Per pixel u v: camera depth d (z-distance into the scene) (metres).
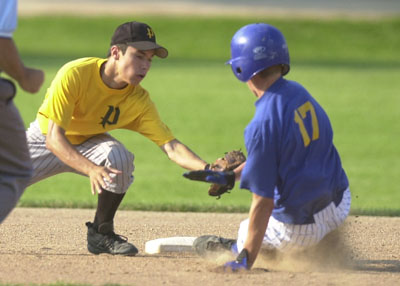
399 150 51.97
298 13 146.50
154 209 31.02
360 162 47.75
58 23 132.88
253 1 162.50
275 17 141.00
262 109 17.02
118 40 19.06
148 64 19.23
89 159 20.06
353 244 22.84
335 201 18.14
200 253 19.75
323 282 17.00
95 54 109.69
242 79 17.44
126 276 17.42
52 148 18.70
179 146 20.27
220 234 25.25
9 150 15.86
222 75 95.44
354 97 78.25
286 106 16.94
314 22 137.12
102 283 16.53
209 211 30.78
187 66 104.12
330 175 17.67
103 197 19.95
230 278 17.14
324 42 125.56
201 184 41.19
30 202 31.97
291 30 131.62
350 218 27.78
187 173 17.88
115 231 25.38
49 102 19.11
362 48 122.94
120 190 19.88
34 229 25.28
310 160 17.27
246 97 78.00
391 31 133.00
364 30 133.00
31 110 66.12
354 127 61.59
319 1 165.38
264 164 16.83
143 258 20.03
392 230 25.58
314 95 79.06
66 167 20.80
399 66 106.25
